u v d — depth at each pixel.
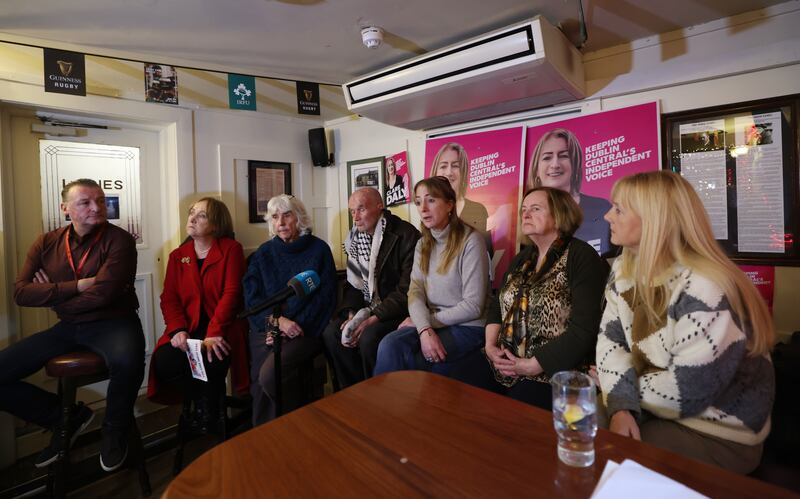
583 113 2.51
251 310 1.69
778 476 1.17
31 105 2.38
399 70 2.31
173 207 2.95
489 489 0.72
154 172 2.97
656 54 2.26
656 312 1.20
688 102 2.21
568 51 2.17
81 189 2.14
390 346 2.01
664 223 1.20
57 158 2.59
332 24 2.10
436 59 2.17
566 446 0.79
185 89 2.88
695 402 1.09
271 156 3.41
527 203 1.84
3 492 2.05
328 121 3.72
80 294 2.13
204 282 2.50
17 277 2.18
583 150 2.48
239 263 2.55
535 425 0.94
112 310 2.25
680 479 0.73
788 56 1.92
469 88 2.23
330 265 2.54
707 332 1.08
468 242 2.11
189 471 0.80
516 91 2.29
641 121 2.30
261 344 2.35
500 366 1.72
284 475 0.78
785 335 1.98
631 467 0.73
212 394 2.29
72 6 1.87
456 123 2.99
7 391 2.04
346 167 3.64
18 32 2.11
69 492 2.05
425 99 2.42
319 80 2.93
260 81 2.95
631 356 1.27
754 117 2.04
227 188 3.17
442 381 1.21
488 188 2.84
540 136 2.64
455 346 1.98
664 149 2.27
